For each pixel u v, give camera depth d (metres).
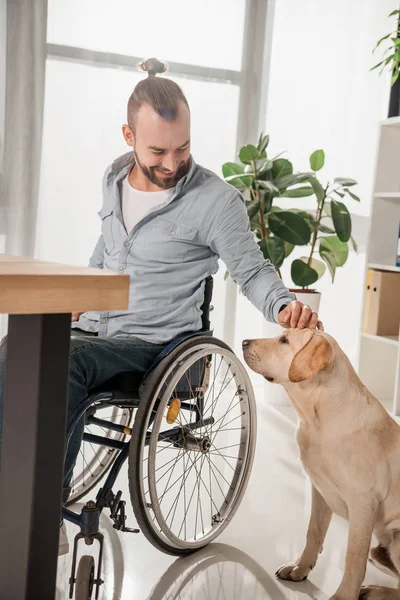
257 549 1.96
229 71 3.90
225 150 3.96
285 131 4.03
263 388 3.96
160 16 3.71
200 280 1.96
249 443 2.02
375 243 3.53
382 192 3.47
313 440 1.65
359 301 4.25
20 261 0.88
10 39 3.47
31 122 3.53
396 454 1.61
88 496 2.27
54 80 3.57
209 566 1.83
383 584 1.79
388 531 1.65
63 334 0.83
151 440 1.68
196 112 3.88
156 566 1.82
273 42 3.95
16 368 0.83
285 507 2.30
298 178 3.43
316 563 1.89
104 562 1.82
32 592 0.83
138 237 1.95
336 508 1.69
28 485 0.82
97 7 3.59
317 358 1.56
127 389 1.75
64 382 0.84
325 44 4.01
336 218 3.45
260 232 3.55
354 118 4.09
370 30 4.04
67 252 3.70
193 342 1.79
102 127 3.67
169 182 1.94
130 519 2.14
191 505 2.29
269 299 1.85
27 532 0.82
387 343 3.62
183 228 1.93
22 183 3.55
